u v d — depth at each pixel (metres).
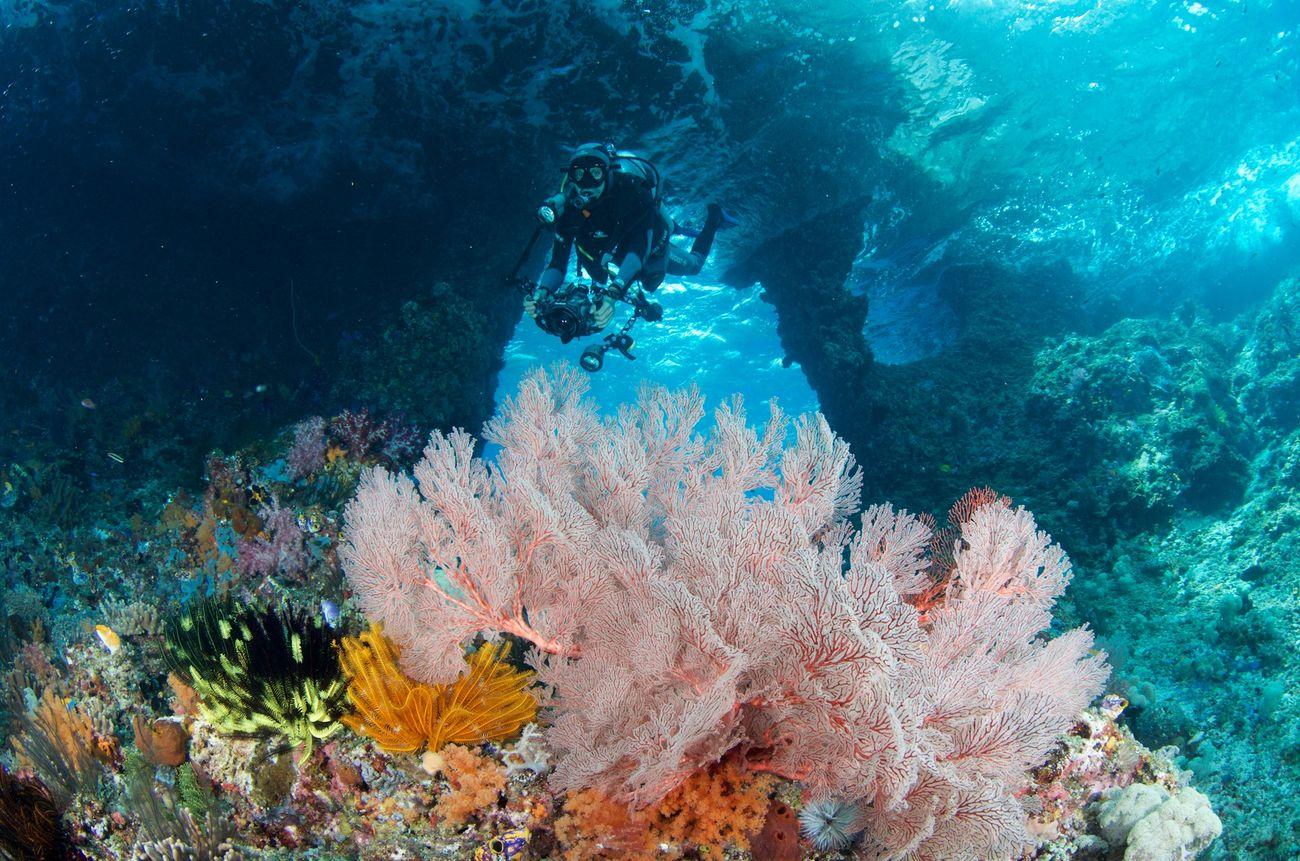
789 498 3.49
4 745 5.10
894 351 21.48
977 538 3.36
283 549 5.54
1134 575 11.07
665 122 13.17
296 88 11.90
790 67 12.84
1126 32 13.60
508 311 15.05
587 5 11.56
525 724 2.96
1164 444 12.00
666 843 2.57
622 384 28.55
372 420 7.09
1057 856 3.30
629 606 2.60
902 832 2.41
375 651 2.92
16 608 7.11
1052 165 16.05
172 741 3.47
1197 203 16.67
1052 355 14.11
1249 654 8.96
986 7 12.59
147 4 11.11
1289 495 10.70
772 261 16.36
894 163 15.06
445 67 12.12
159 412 12.93
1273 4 13.68
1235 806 7.08
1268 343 13.04
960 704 2.46
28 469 10.62
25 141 12.60
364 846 2.91
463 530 3.00
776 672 2.46
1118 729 3.77
